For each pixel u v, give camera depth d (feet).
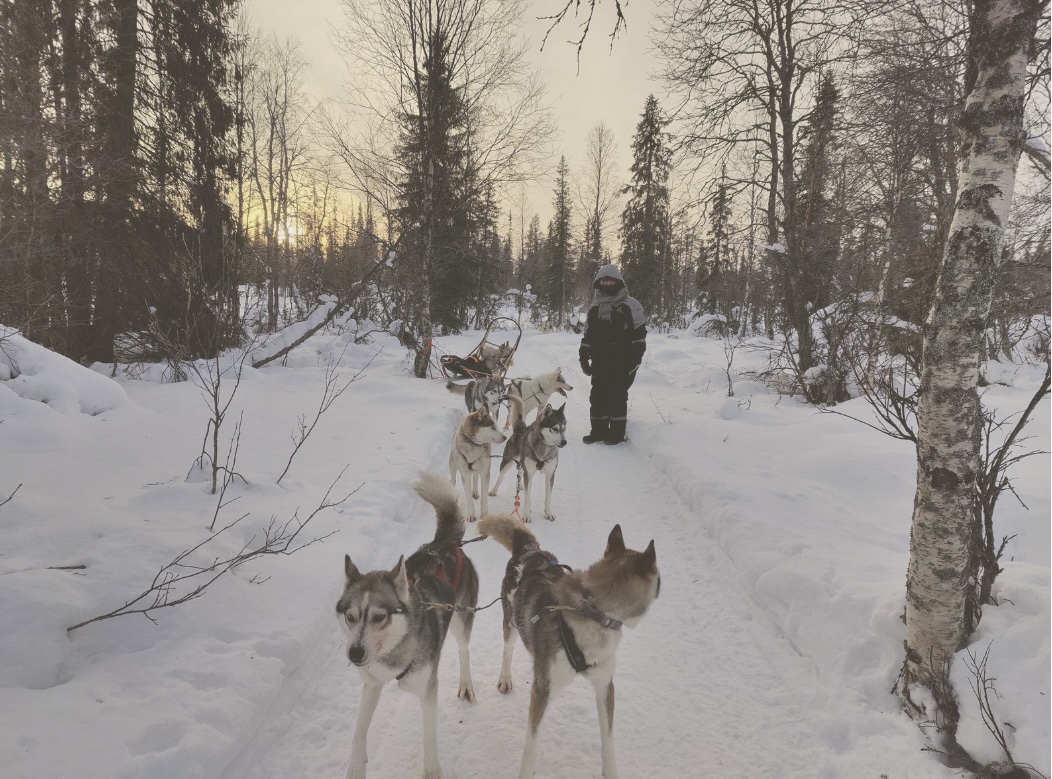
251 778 8.76
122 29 38.52
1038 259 19.52
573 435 32.12
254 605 11.73
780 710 10.55
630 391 42.09
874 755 8.93
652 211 108.17
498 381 33.83
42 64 31.71
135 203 40.11
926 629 9.25
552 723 10.38
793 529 16.06
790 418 30.71
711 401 36.78
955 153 17.75
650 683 11.44
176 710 8.52
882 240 30.04
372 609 8.32
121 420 26.13
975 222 8.80
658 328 110.52
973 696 8.37
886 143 19.22
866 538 15.61
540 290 145.59
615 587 8.82
